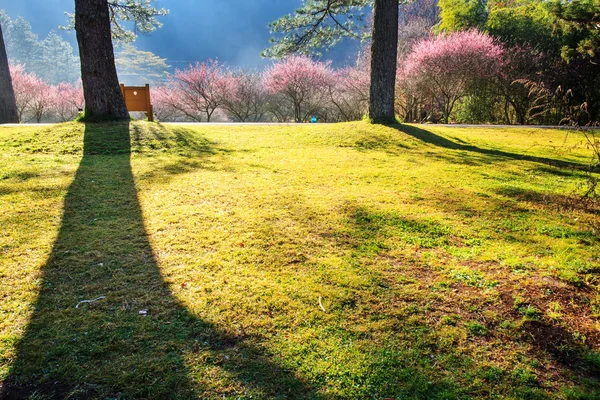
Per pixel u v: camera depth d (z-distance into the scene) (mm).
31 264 2809
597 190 5133
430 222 3848
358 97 23391
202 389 1771
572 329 2287
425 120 20641
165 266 2836
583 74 14992
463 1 21172
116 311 2307
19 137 7207
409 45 23781
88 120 8922
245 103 26562
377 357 2000
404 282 2732
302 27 13859
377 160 6859
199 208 4027
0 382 1779
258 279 2695
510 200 4652
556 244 3434
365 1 12977
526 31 17844
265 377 1853
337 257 3061
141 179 5070
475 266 3000
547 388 1846
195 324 2211
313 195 4609
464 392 1799
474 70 16453
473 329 2256
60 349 1982
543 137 10336
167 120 28750
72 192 4453
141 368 1879
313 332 2176
